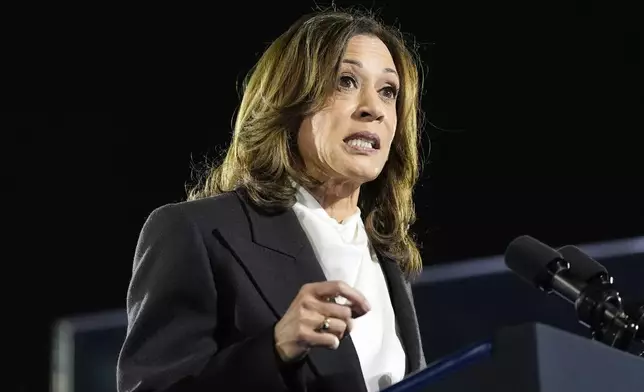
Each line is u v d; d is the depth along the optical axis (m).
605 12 14.92
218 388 5.80
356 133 7.01
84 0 15.41
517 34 15.26
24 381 15.23
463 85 15.36
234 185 7.24
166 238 6.55
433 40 15.32
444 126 15.39
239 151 7.25
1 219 15.45
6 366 15.23
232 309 6.43
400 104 7.68
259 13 15.34
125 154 15.61
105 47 15.54
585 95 15.05
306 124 7.11
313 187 7.15
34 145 15.52
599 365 4.43
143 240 6.66
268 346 5.76
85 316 15.10
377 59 7.26
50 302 15.42
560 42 15.14
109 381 13.07
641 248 11.88
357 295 5.47
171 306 6.36
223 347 6.40
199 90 15.54
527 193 15.18
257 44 15.38
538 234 15.06
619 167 14.84
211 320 6.40
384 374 6.64
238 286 6.45
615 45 14.91
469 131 15.38
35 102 15.49
